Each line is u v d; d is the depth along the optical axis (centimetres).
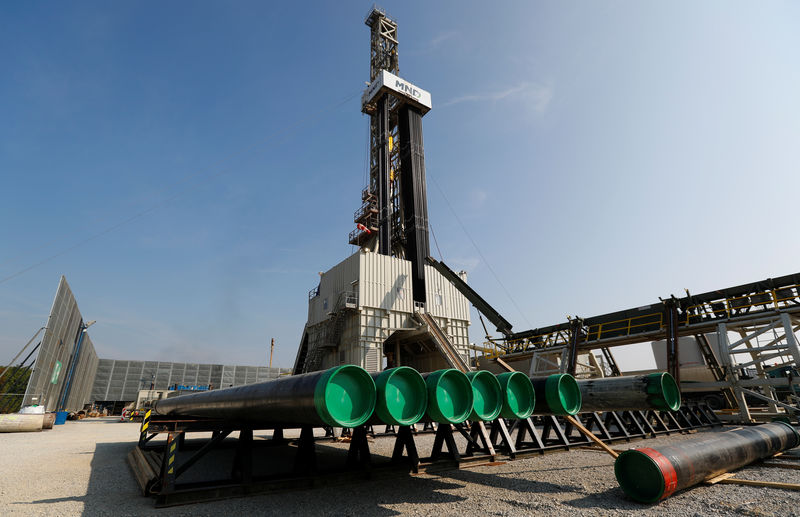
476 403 688
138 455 1059
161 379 7306
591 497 636
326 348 3241
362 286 3008
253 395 753
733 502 582
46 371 3303
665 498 616
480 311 3466
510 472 848
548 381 855
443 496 663
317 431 2212
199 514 583
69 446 1570
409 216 3669
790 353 1695
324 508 602
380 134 4053
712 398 2258
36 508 625
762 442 843
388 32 4834
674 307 2067
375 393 575
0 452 1380
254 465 1056
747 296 1897
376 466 786
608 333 2389
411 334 3189
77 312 4444
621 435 1287
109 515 584
